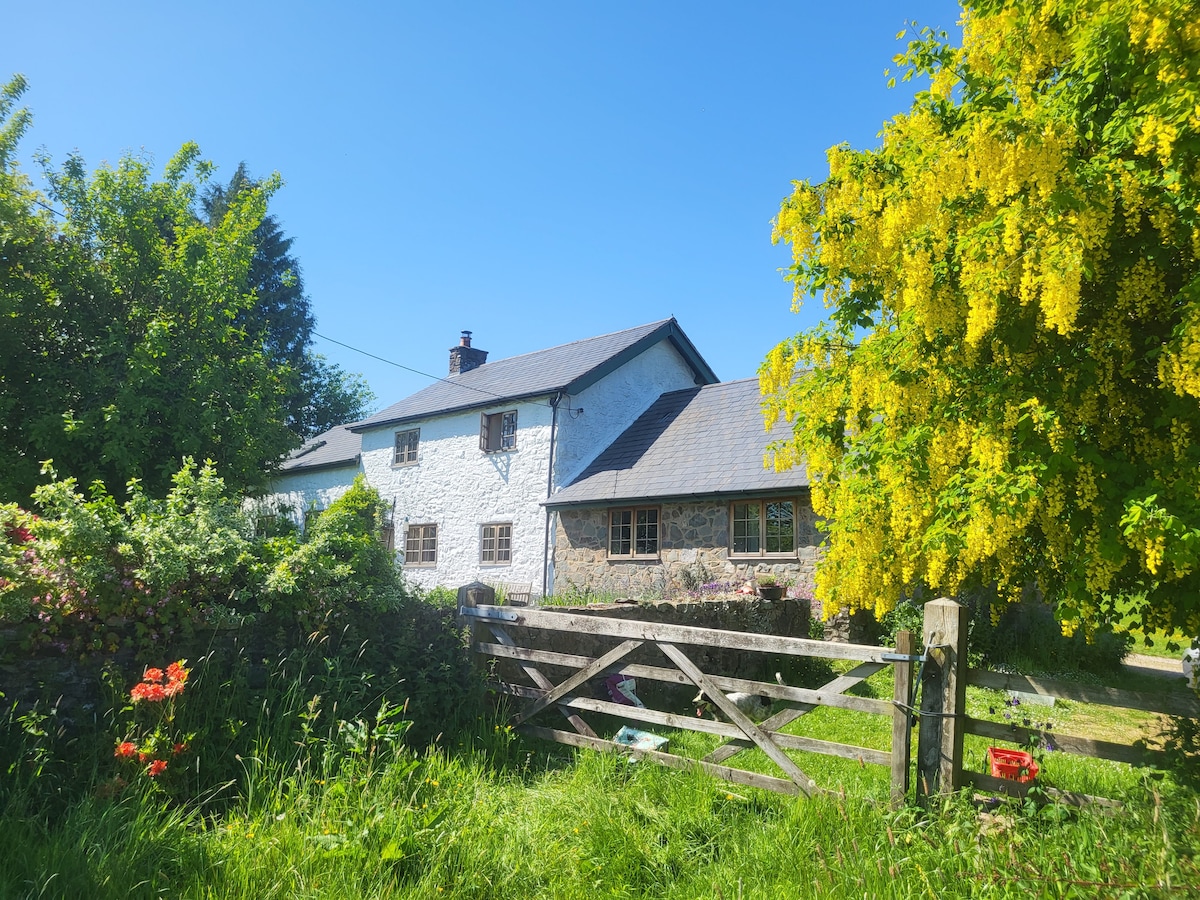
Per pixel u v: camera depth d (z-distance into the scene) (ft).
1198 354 10.55
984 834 10.90
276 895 10.01
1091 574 12.05
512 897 10.84
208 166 47.14
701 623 29.37
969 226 13.57
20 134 42.22
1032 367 13.47
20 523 14.90
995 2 13.65
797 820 12.73
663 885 11.41
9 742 12.00
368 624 18.08
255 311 107.65
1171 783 10.91
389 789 12.78
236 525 17.30
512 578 57.00
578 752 17.49
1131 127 10.91
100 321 40.98
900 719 12.99
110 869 9.76
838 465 17.08
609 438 59.16
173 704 13.16
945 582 15.66
